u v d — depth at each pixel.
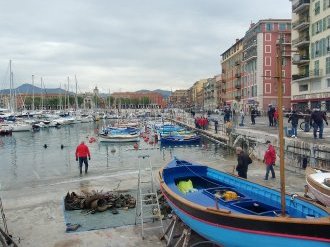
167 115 100.44
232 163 23.36
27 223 11.33
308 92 57.59
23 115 85.31
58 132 64.88
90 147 40.03
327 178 12.08
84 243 9.63
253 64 80.94
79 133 62.34
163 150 33.25
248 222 7.16
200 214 8.28
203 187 12.89
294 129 24.86
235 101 98.56
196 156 29.53
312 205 8.08
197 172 13.00
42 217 11.91
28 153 36.34
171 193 9.92
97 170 23.22
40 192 15.93
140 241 9.71
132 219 11.44
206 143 39.84
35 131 67.00
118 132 48.75
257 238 7.11
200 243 8.84
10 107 91.06
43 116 87.75
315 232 6.46
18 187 18.62
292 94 63.38
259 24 77.00
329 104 50.97
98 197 12.99
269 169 17.17
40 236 10.20
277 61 7.54
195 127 51.81
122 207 12.73
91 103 143.25
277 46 7.72
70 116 93.88
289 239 6.71
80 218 11.72
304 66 59.88
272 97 75.81
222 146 36.12
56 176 21.89
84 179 19.05
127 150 36.25
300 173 18.52
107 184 16.97
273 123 34.31
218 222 7.78
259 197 10.05
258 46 76.44
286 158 20.69
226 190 10.40
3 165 28.75
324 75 52.62
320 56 53.81
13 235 10.30
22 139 52.47
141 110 140.12
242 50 91.81
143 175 18.94
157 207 11.33
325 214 7.49
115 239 9.86
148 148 37.16
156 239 9.84
